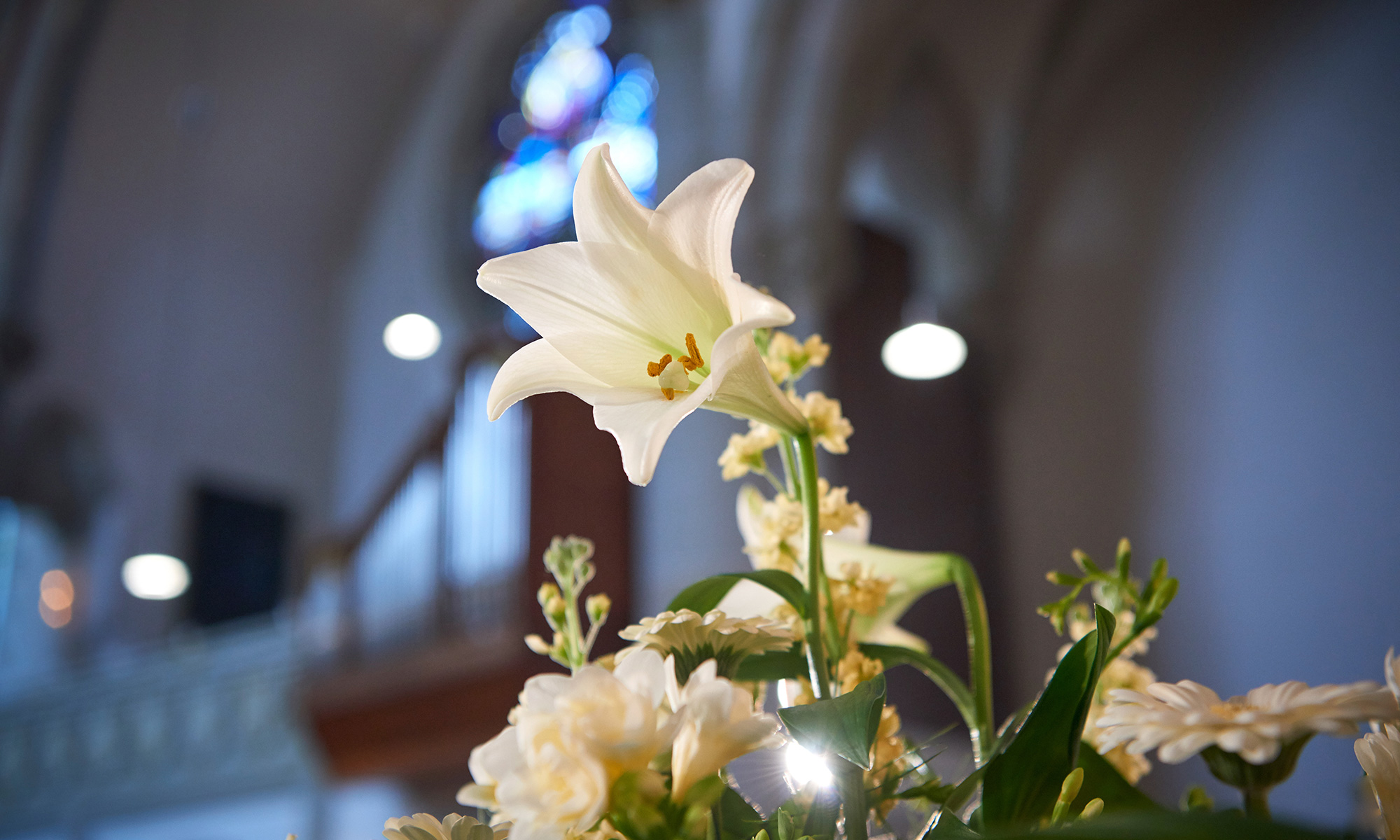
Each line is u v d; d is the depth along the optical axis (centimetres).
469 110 1201
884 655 80
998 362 798
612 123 1044
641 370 76
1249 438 676
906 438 733
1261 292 692
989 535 755
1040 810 63
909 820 86
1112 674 83
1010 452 781
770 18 751
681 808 50
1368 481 619
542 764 50
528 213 1117
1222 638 661
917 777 79
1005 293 811
